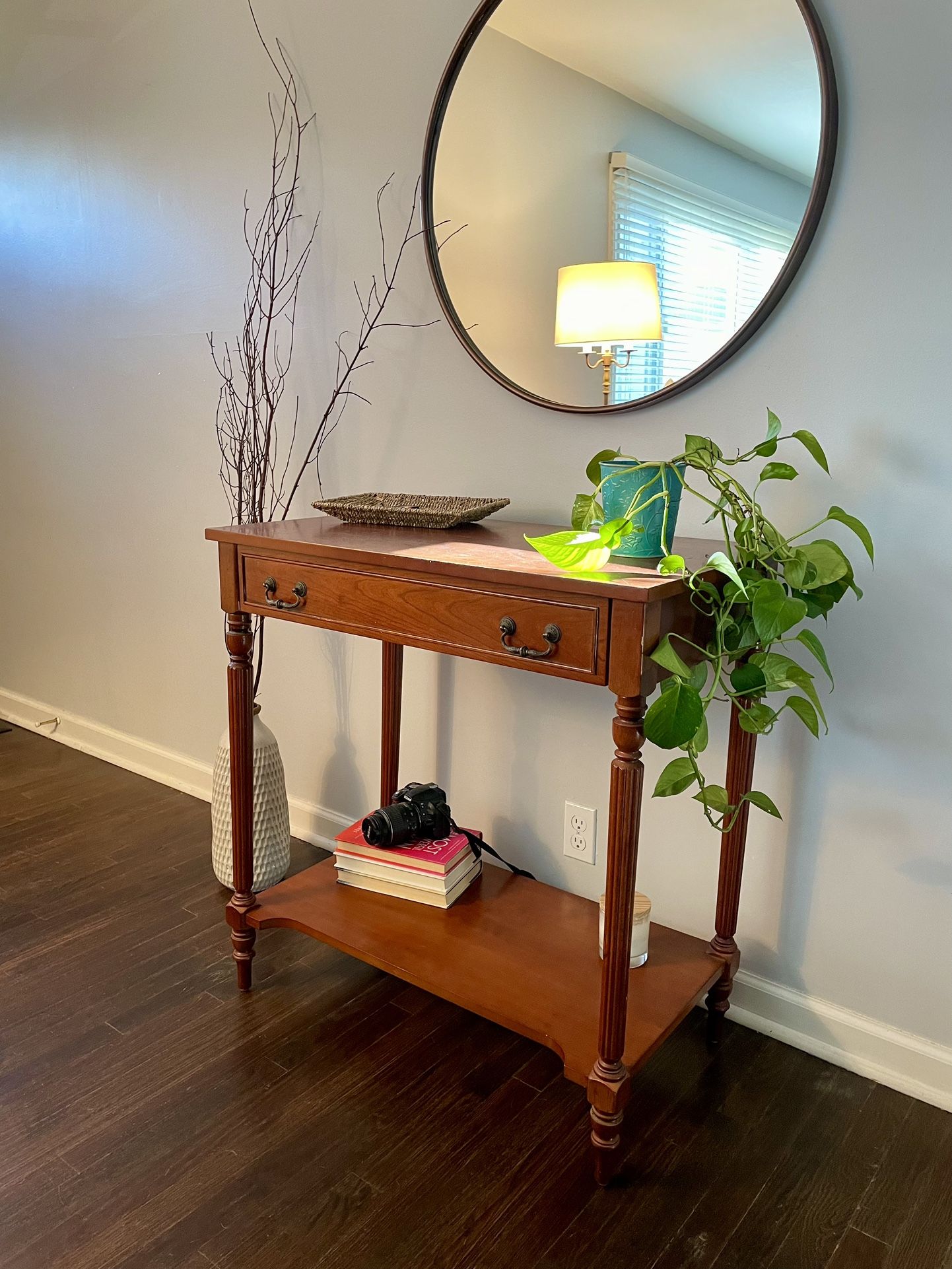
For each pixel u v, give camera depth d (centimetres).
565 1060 136
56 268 265
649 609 118
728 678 155
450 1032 169
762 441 152
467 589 133
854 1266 123
